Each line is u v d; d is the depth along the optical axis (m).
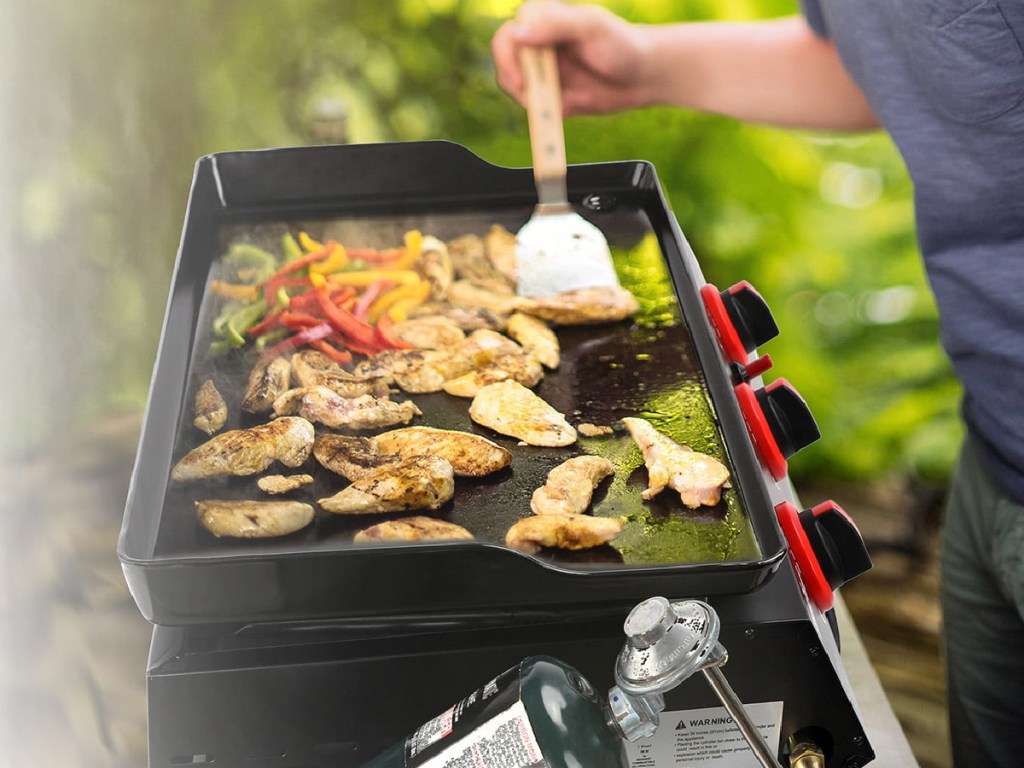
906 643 2.77
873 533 3.04
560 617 0.94
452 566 0.87
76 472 1.17
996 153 1.27
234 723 0.93
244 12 2.35
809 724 0.97
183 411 1.14
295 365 1.21
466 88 2.85
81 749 0.99
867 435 3.09
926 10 1.23
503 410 1.14
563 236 1.38
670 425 1.13
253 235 1.43
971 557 1.67
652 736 0.97
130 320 1.44
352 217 1.47
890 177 3.27
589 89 1.72
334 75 2.63
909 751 1.21
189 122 1.98
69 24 1.29
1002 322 1.38
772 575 0.92
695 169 2.89
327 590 0.88
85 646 1.06
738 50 1.76
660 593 0.91
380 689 0.93
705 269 3.01
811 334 3.25
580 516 0.99
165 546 0.97
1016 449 1.45
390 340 1.27
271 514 0.98
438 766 0.82
